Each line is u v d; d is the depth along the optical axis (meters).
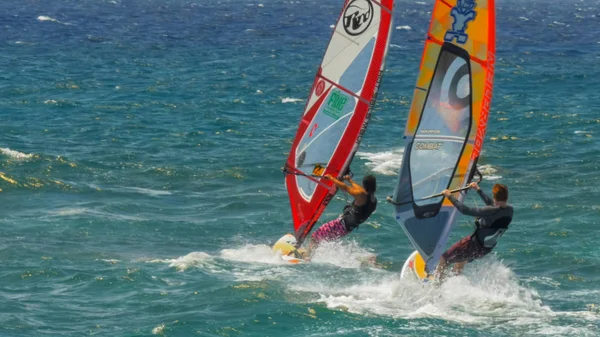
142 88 172.12
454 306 58.22
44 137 118.75
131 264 66.62
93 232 75.56
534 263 69.12
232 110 149.75
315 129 72.00
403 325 54.34
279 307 56.81
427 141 57.91
